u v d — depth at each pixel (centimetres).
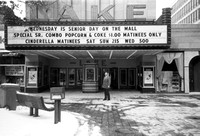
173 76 1833
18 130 592
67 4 1797
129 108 1087
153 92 1811
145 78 1819
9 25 1409
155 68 1820
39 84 1878
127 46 1395
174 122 785
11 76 1917
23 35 1409
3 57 1908
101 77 2238
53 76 2258
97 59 1984
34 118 772
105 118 852
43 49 1412
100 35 1397
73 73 2269
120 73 2248
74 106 1152
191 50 1788
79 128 683
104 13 1789
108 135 617
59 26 1398
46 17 1733
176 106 1150
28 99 798
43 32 1403
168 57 1817
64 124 687
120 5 1795
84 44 1400
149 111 1005
